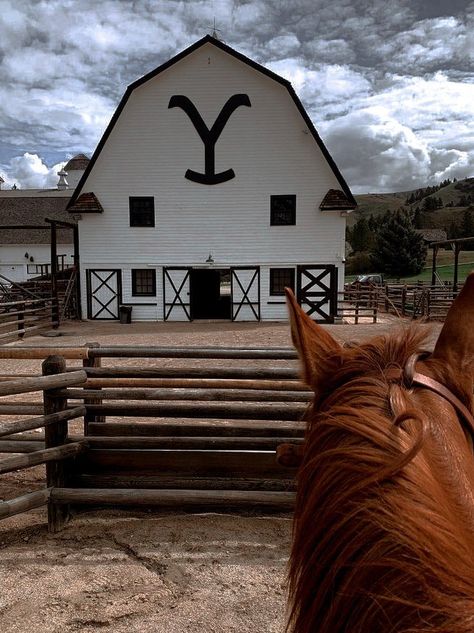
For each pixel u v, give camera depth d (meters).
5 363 10.88
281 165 20.25
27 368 9.99
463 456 0.83
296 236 20.42
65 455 3.48
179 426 3.89
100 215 20.67
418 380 0.98
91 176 20.59
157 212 20.59
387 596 0.62
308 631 0.74
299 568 0.83
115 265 20.77
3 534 3.46
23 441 4.30
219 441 3.74
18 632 2.46
